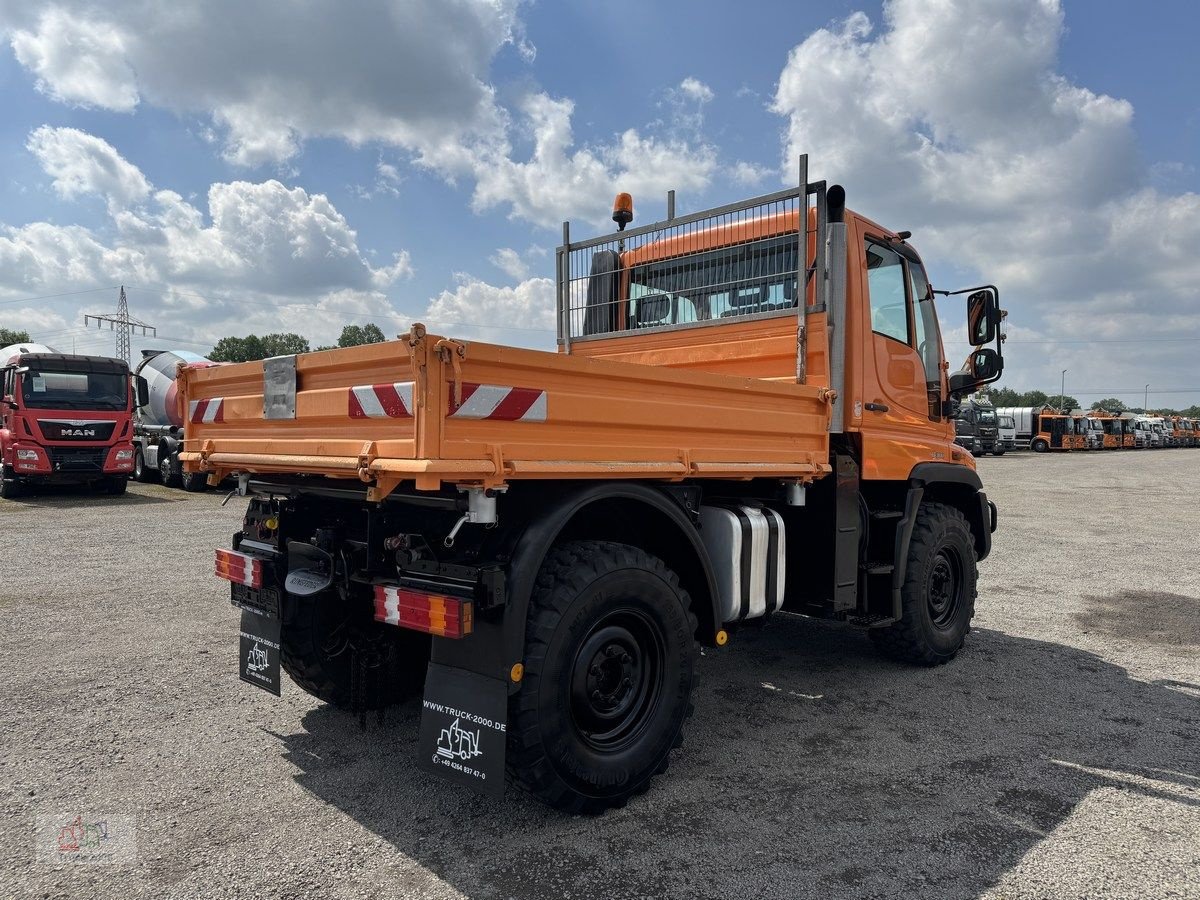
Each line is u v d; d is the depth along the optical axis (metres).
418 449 2.57
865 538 4.77
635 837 2.93
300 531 3.85
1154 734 4.02
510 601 2.80
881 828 3.01
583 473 3.00
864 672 5.06
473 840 2.90
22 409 14.77
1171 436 71.50
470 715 2.84
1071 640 5.89
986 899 2.55
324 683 4.03
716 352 4.91
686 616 3.41
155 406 18.31
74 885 2.59
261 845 2.85
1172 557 9.87
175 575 7.80
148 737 3.84
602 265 5.74
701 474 3.51
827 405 4.24
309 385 3.26
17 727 3.95
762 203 4.64
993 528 6.04
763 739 3.92
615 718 3.21
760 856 2.80
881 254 4.90
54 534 10.66
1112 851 2.86
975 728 4.09
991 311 5.38
